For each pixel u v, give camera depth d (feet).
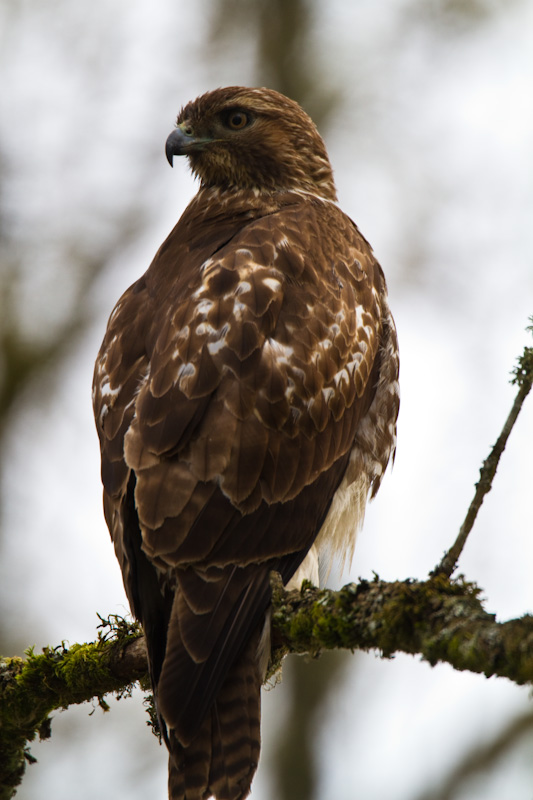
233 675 30.55
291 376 33.22
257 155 43.57
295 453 33.01
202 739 30.09
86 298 75.66
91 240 75.77
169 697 29.43
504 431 28.63
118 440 33.50
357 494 38.06
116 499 32.71
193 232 41.06
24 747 35.78
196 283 34.68
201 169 44.19
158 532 30.71
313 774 65.00
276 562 32.19
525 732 58.70
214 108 43.86
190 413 31.76
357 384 35.99
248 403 32.17
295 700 65.82
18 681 34.58
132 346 35.32
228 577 30.86
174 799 29.81
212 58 77.41
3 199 75.46
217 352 32.63
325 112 76.02
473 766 59.06
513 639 24.00
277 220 37.35
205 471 31.19
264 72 77.30
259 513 31.78
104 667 33.78
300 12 77.77
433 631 25.58
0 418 73.26
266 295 34.04
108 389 34.71
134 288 38.58
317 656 29.73
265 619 31.07
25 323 75.15
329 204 41.96
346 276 37.11
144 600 31.76
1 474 71.82
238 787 29.76
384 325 39.24
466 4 75.25
